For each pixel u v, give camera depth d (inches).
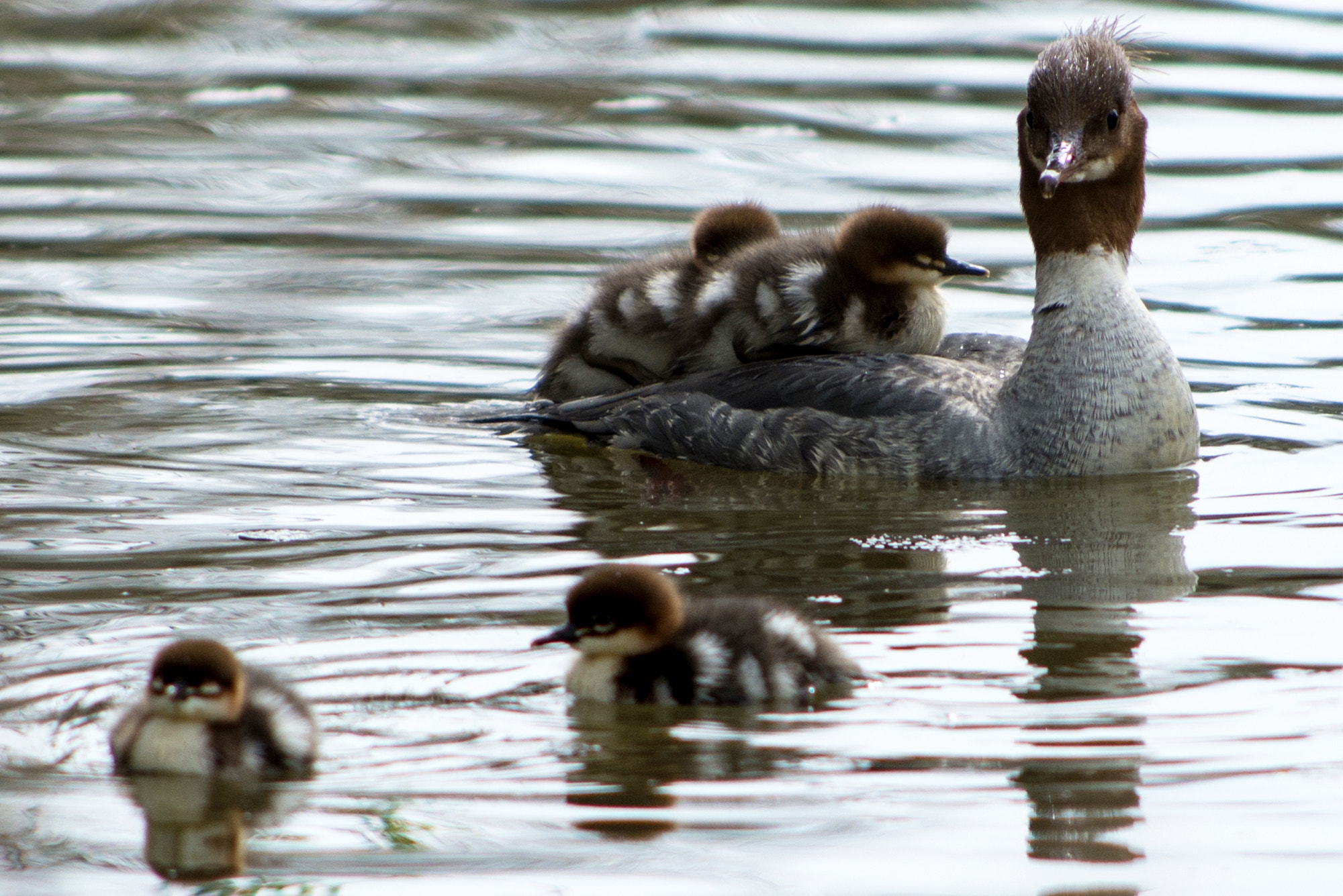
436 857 293.7
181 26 1139.9
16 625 380.2
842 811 305.7
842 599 403.5
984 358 572.1
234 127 972.6
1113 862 289.1
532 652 370.3
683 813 306.2
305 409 578.9
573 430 557.3
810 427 521.7
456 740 334.3
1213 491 498.0
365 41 1118.4
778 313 553.0
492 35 1130.0
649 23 1133.1
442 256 764.0
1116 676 355.6
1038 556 435.8
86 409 571.2
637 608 349.1
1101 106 511.5
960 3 1138.0
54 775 319.6
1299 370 620.4
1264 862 287.9
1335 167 854.5
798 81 1016.2
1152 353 519.5
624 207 828.6
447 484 504.7
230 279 733.3
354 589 407.2
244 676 328.2
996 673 358.6
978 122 938.7
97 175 882.8
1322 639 373.1
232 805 309.9
